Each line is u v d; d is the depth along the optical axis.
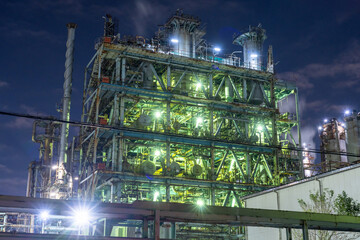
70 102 73.81
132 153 62.84
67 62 75.19
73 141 71.12
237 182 61.59
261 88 68.94
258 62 76.25
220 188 60.31
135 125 57.66
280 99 79.38
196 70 64.88
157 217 19.33
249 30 77.69
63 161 70.31
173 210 19.81
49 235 17.47
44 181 76.12
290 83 75.00
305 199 39.53
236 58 71.19
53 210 17.81
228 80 66.75
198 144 61.25
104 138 62.06
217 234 56.72
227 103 63.94
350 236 32.06
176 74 65.50
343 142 86.12
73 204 18.34
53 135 77.50
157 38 69.00
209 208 20.69
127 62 62.12
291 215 22.31
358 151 81.50
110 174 54.59
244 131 65.94
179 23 70.88
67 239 17.78
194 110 64.31
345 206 31.45
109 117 63.34
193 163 63.50
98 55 61.62
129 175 55.16
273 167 68.06
